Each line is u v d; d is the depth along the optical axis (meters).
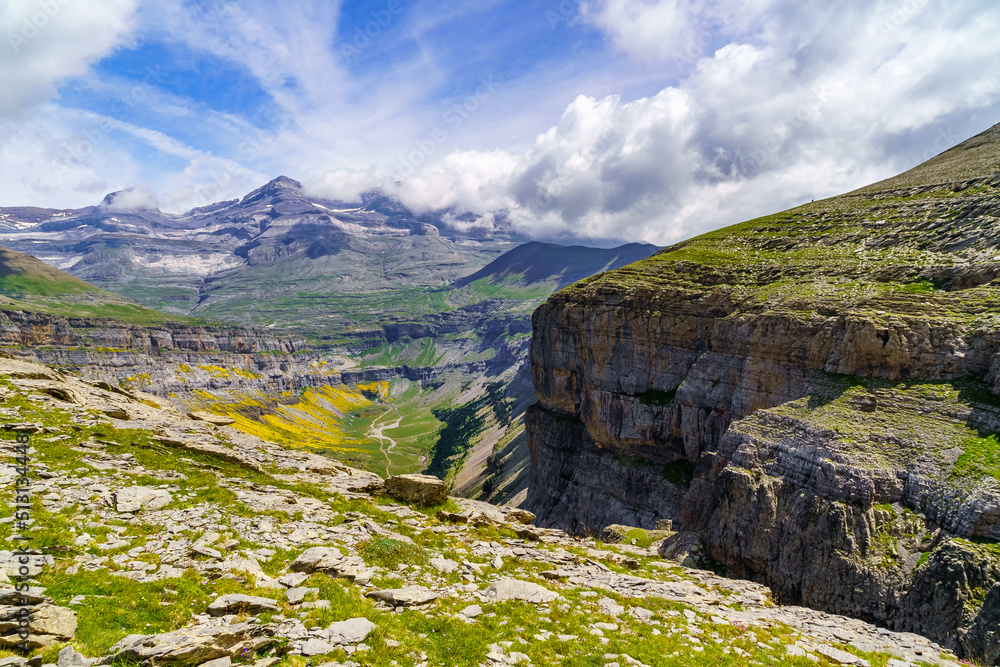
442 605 20.69
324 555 22.45
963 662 24.61
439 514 35.84
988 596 31.52
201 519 24.50
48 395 41.66
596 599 24.83
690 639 21.52
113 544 19.89
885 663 22.45
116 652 12.39
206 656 13.27
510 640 18.58
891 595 36.50
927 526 38.59
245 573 19.42
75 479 26.31
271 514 27.36
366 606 18.67
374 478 42.53
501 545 31.59
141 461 31.94
